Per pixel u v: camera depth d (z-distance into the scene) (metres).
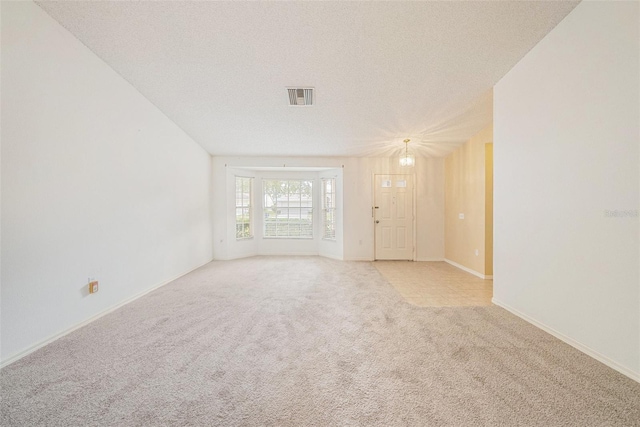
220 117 3.80
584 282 1.91
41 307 2.04
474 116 3.75
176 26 2.23
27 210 1.95
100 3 2.01
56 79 2.16
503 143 2.81
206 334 2.24
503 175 2.82
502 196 2.84
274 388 1.55
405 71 2.79
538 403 1.43
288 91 3.17
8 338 1.82
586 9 1.88
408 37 2.34
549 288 2.23
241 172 5.82
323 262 5.36
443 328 2.35
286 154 5.44
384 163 5.63
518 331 2.28
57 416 1.34
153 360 1.84
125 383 1.60
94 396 1.49
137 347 2.02
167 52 2.53
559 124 2.11
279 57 2.60
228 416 1.34
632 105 1.60
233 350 1.98
